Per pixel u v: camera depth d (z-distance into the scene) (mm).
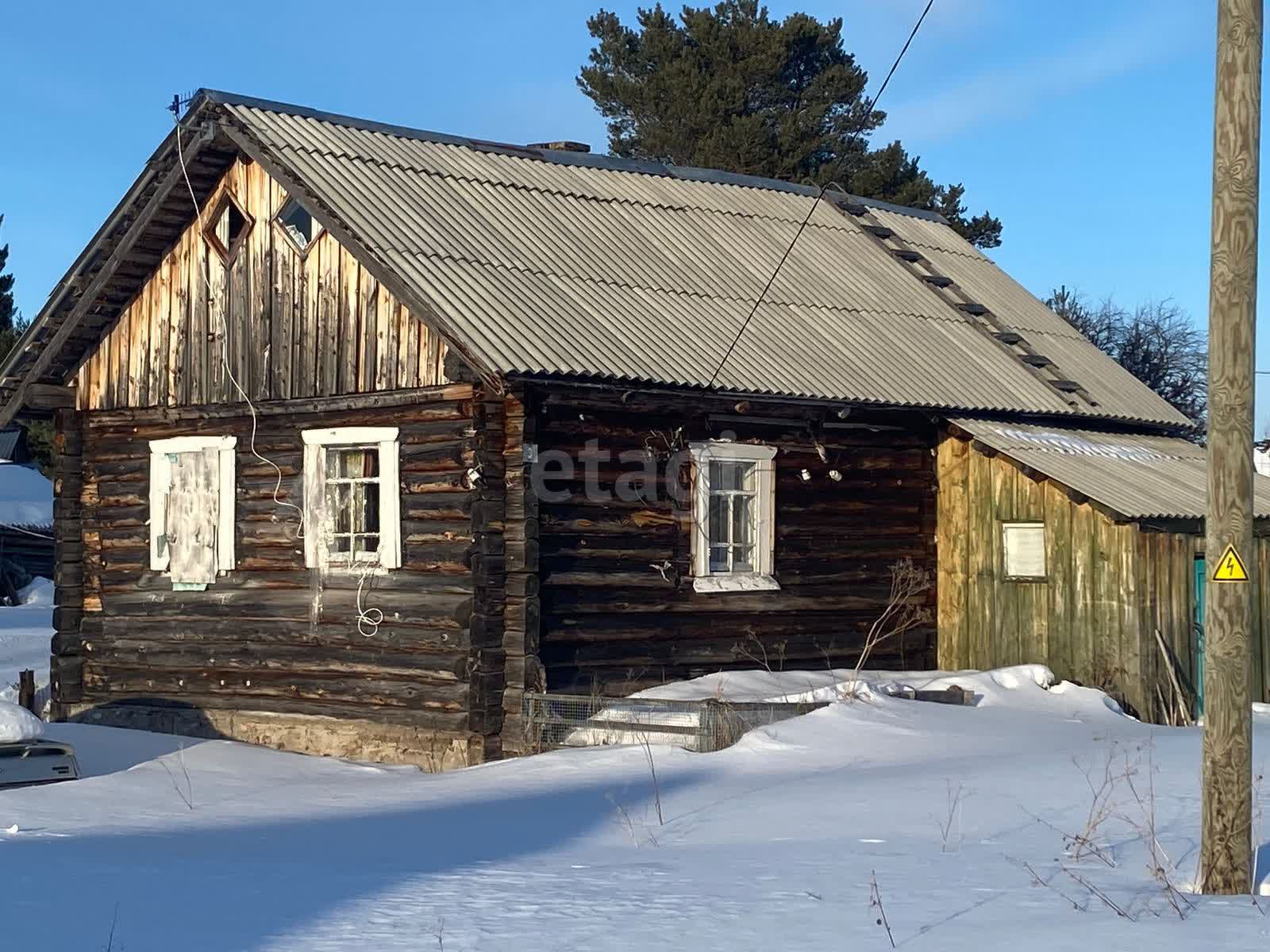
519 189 20156
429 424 16781
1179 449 22312
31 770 14336
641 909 8211
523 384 16031
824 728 15164
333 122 19484
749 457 18422
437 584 16641
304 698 17859
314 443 17891
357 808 13055
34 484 44500
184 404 19219
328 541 17781
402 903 8461
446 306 15984
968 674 18375
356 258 17047
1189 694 18812
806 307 20594
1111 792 11828
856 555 19531
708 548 18000
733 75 43844
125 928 7844
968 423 20031
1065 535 19109
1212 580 9250
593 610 16891
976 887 8734
